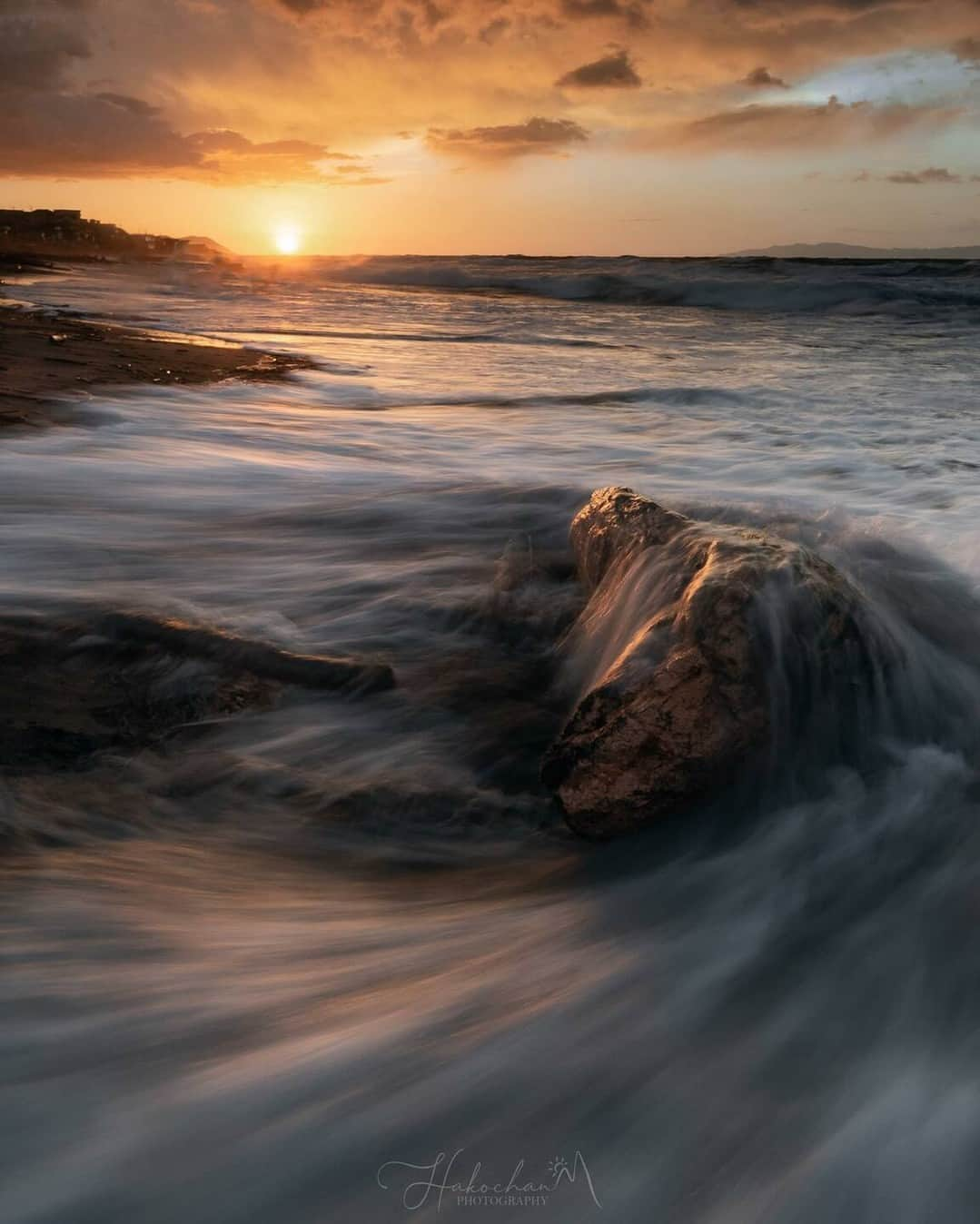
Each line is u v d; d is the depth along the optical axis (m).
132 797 3.19
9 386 10.46
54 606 4.69
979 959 2.40
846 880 2.78
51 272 50.12
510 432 10.32
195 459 8.15
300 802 3.28
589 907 2.72
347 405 11.75
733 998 2.28
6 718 3.57
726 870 2.87
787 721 3.14
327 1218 1.68
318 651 4.45
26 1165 1.75
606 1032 2.15
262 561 5.77
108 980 2.26
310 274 57.19
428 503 6.95
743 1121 1.89
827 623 3.32
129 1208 1.68
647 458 8.98
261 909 2.65
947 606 4.32
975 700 3.68
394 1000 2.24
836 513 5.53
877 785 3.20
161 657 4.14
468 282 47.47
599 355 18.45
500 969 2.38
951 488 7.54
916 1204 1.70
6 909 2.51
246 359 15.49
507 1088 1.97
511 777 3.54
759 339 21.89
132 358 13.96
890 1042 2.11
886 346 20.09
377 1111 1.90
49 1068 1.97
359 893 2.81
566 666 4.23
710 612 3.16
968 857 2.82
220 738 3.62
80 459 7.75
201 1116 1.87
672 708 3.02
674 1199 1.72
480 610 4.88
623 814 3.03
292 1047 2.05
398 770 3.52
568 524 6.40
